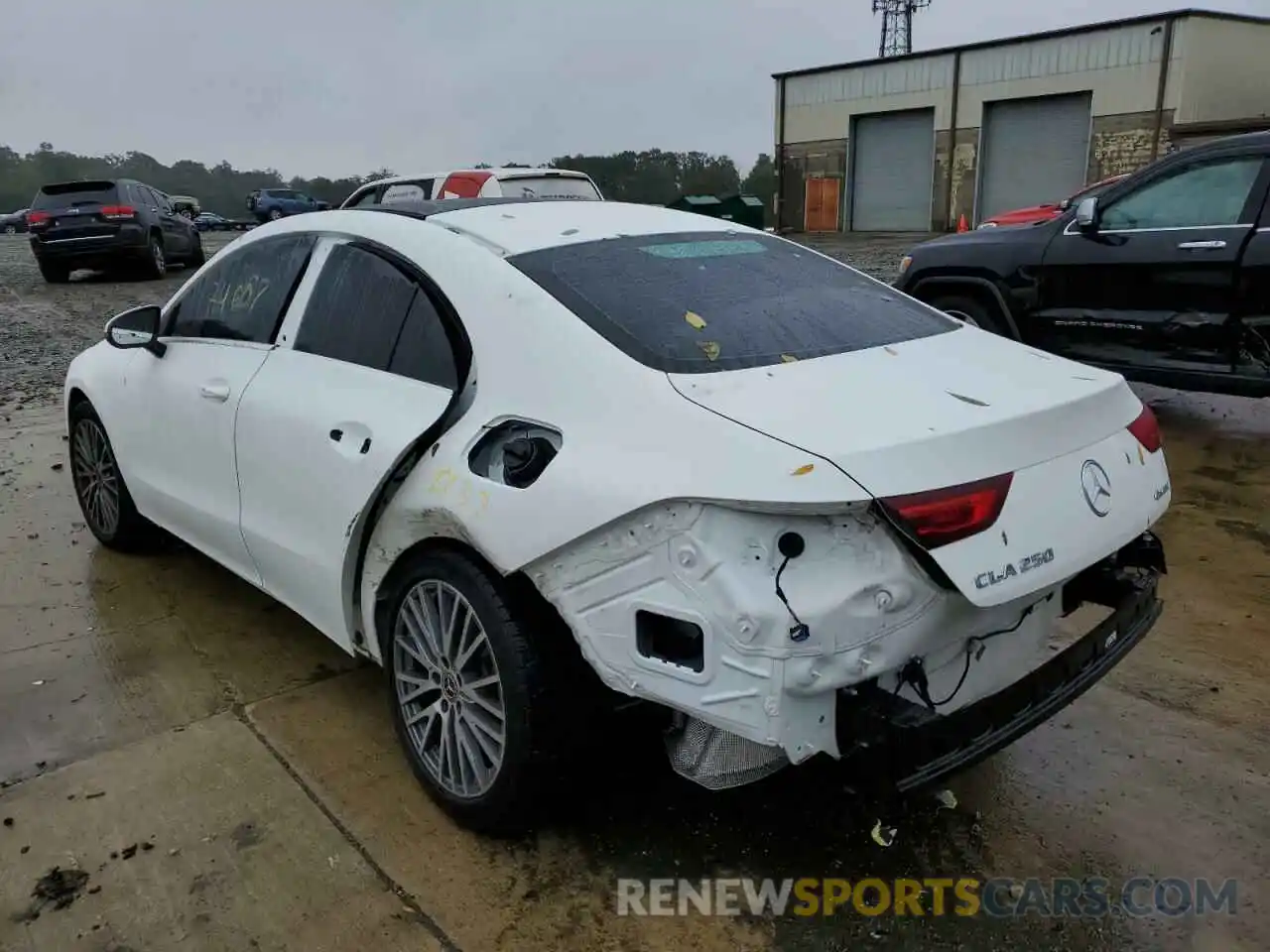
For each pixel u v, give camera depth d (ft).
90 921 7.94
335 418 9.80
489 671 8.55
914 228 105.60
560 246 9.56
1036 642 8.45
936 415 7.25
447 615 8.83
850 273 10.96
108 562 15.34
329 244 10.99
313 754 10.19
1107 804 9.20
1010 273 21.98
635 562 7.14
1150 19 84.23
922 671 7.20
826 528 6.69
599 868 8.52
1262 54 88.28
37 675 11.83
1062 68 90.63
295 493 10.39
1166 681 11.28
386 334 9.83
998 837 8.81
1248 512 16.25
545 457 7.83
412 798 9.46
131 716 10.94
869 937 7.75
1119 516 7.80
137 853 8.71
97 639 12.78
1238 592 13.39
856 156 108.88
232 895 8.20
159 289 52.65
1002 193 98.17
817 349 8.55
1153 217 19.77
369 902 8.13
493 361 8.63
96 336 36.73
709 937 7.77
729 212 84.94
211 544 12.54
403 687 9.48
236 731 10.62
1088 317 20.83
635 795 9.44
